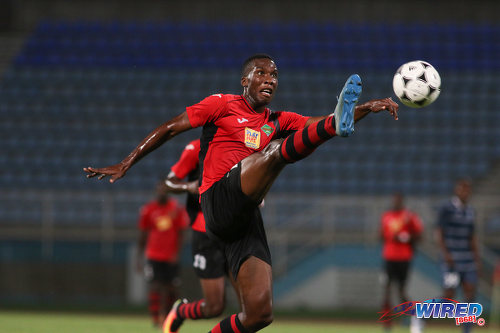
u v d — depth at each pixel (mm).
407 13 89125
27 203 60875
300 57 83938
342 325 42719
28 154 70250
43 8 90375
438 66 82625
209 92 79188
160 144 16359
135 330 35156
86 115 75250
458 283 36531
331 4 89625
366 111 15508
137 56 84438
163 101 77562
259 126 17281
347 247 56219
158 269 38719
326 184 66875
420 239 42469
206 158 17047
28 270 57969
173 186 22312
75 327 36188
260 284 15805
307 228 58562
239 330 16281
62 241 58281
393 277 42500
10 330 33656
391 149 70688
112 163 69625
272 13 89875
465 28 87875
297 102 76750
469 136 72625
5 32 89750
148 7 90500
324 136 14047
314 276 55594
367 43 86125
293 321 45219
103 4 90750
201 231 22391
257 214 16969
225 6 90188
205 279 22578
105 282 57562
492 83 80125
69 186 67062
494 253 56594
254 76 17156
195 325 38562
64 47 86000
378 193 66250
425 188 66562
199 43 86438
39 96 77938
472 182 66688
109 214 58500
